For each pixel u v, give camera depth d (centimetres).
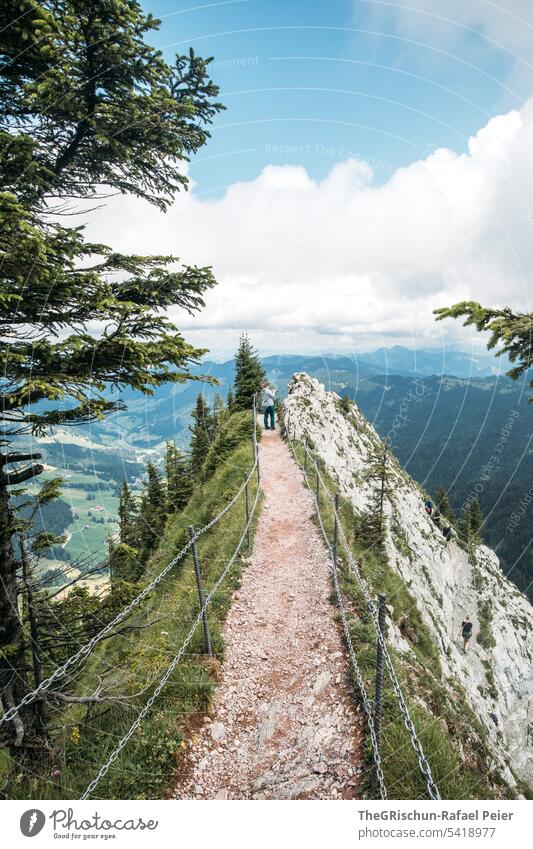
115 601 626
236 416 3222
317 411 3581
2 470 525
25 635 569
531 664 4106
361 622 798
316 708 622
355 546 1562
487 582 4600
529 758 1728
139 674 657
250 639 811
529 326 358
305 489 1680
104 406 499
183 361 582
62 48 484
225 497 1783
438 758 512
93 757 521
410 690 691
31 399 482
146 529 2405
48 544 568
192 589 1016
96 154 654
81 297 519
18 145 450
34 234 401
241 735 598
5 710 518
